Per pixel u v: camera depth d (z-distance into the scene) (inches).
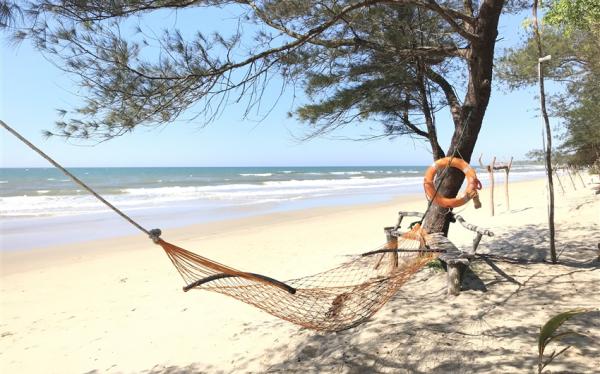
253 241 419.8
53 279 306.7
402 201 804.0
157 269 325.4
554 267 216.2
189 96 151.0
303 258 330.0
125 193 1035.3
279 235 448.8
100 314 231.6
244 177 2014.0
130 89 138.7
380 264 246.1
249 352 166.1
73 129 133.3
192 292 255.1
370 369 137.6
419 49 195.0
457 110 223.9
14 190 1153.4
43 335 207.2
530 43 390.0
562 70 417.4
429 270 219.0
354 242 384.5
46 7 121.0
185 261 111.3
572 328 146.2
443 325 159.3
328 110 221.5
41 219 601.6
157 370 162.7
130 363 171.6
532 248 261.3
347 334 164.4
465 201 199.9
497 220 402.9
